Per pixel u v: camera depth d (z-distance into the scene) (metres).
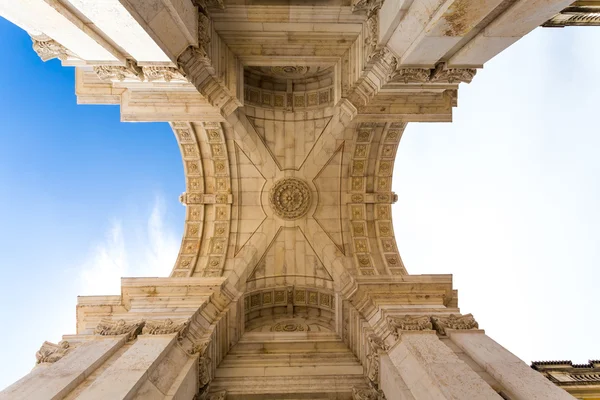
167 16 7.02
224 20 10.16
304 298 16.44
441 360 7.55
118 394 6.16
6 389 6.14
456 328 9.15
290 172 16.42
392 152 15.99
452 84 9.80
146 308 10.69
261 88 16.05
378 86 10.23
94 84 10.59
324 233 16.09
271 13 10.01
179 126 15.11
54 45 7.10
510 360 7.48
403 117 11.34
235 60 11.44
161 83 9.96
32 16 5.75
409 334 8.85
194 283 11.95
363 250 15.66
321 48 11.48
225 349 11.85
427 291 11.77
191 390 8.51
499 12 6.43
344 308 12.77
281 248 16.42
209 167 16.28
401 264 15.29
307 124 16.31
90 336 9.06
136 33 6.57
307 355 11.95
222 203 16.23
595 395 11.75
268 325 15.67
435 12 6.41
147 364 7.20
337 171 16.25
